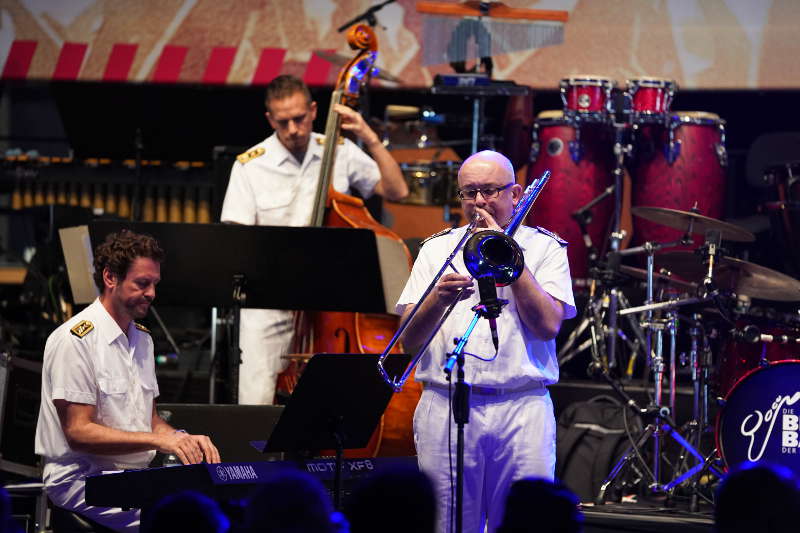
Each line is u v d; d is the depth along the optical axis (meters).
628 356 23.41
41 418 13.20
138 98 28.86
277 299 15.90
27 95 32.97
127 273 13.03
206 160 29.58
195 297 16.00
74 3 27.91
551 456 11.91
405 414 16.20
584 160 23.94
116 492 11.23
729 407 18.17
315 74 27.22
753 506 7.62
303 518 7.52
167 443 12.45
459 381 10.86
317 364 11.33
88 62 27.80
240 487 11.43
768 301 22.80
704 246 19.09
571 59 26.28
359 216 17.83
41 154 33.00
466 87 23.61
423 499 7.21
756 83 25.67
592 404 20.02
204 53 27.64
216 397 19.44
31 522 17.92
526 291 11.43
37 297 24.05
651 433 18.39
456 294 11.28
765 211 22.27
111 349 13.11
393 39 26.94
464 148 27.16
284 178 18.64
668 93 23.83
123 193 26.50
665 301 20.36
